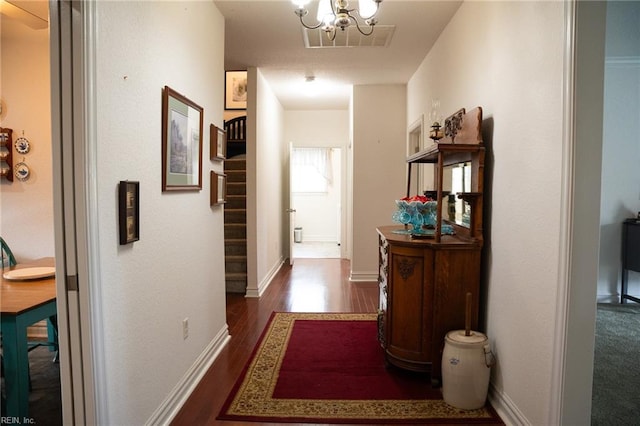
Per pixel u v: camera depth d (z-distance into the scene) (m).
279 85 5.03
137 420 1.70
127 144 1.62
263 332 3.26
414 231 2.59
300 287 4.84
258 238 4.45
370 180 5.06
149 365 1.81
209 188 2.71
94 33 1.38
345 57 3.91
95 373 1.41
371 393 2.25
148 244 1.80
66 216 1.37
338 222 8.80
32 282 2.12
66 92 1.35
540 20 1.67
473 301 2.26
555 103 1.55
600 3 1.44
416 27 3.17
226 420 1.99
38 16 2.74
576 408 1.52
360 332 3.25
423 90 4.01
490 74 2.22
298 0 2.08
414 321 2.34
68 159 1.36
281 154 6.32
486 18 2.28
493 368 2.17
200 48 2.51
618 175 3.94
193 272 2.39
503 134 2.04
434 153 2.40
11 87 3.25
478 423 1.96
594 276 1.49
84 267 1.38
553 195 1.57
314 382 2.38
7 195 3.30
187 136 2.26
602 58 1.45
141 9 1.73
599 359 2.66
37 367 2.63
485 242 2.30
